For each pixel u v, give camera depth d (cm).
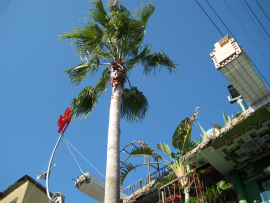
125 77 1098
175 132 1210
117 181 808
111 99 1031
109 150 876
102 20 1144
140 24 1141
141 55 1181
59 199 1110
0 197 1942
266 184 1026
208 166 1155
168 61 1188
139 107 1263
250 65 852
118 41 1133
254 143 1027
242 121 969
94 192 1479
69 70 1170
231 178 1119
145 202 1283
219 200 1016
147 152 1212
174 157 1157
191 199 916
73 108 1178
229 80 894
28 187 1873
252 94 917
